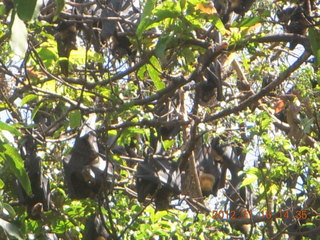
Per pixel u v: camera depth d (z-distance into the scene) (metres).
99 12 13.09
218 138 13.05
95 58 11.36
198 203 12.66
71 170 10.75
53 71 12.00
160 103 10.34
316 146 11.98
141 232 11.58
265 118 12.14
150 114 11.71
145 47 10.62
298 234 12.47
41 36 11.53
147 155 11.26
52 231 11.48
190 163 12.34
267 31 12.27
